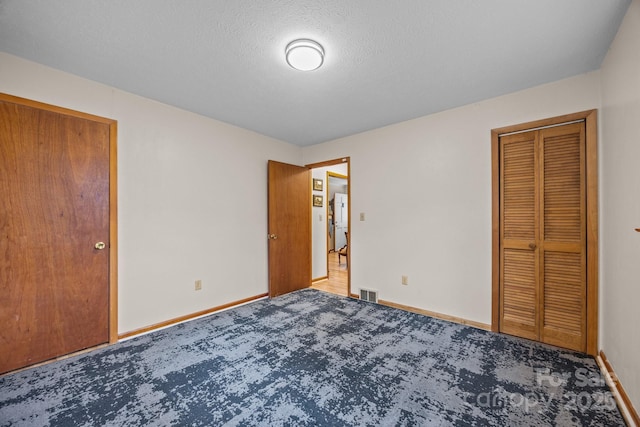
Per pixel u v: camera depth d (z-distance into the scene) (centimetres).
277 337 255
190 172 305
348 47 188
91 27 168
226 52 194
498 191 266
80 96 230
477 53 195
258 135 381
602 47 188
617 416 153
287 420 152
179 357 219
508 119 260
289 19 161
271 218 385
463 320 286
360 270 376
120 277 252
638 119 148
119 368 204
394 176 342
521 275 254
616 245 180
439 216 304
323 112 306
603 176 208
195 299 307
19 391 176
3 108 197
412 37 177
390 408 161
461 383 184
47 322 214
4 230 197
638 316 147
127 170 258
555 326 236
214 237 327
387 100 273
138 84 243
